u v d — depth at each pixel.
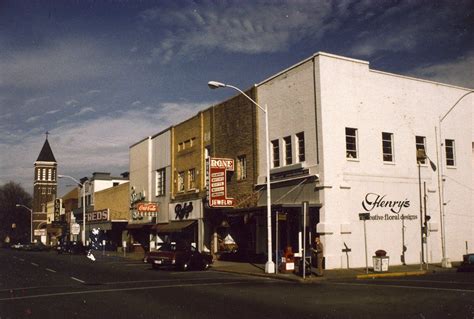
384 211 25.64
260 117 29.91
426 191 27.28
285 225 27.45
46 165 120.19
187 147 39.56
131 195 50.69
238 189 31.67
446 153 28.91
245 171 31.42
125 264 31.08
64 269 26.20
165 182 43.03
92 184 67.56
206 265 25.77
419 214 26.89
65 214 87.31
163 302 12.79
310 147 25.34
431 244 26.97
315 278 19.28
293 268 21.72
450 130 29.03
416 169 27.22
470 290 14.49
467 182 29.25
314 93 25.27
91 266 28.98
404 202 26.42
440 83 29.02
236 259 30.92
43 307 12.13
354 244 24.41
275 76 28.62
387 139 26.73
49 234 104.00
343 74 25.47
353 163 25.09
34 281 19.09
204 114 36.94
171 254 24.70
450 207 28.25
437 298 12.92
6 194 129.62
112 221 51.88
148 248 47.78
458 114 29.53
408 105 27.53
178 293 14.74
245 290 15.53
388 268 23.19
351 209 24.62
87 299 13.51
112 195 58.12
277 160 28.38
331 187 24.14
